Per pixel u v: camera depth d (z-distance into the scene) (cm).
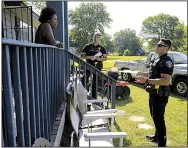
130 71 944
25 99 152
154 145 326
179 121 443
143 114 489
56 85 330
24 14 764
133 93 736
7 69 118
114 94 429
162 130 296
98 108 427
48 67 252
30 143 160
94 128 305
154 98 290
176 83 680
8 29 663
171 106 557
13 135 124
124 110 522
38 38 309
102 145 241
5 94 119
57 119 321
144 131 384
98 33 484
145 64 836
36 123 184
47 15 326
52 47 270
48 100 243
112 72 696
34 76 181
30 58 165
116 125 414
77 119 310
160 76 285
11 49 133
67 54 461
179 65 675
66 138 326
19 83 138
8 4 576
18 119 141
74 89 325
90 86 464
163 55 288
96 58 490
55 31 532
